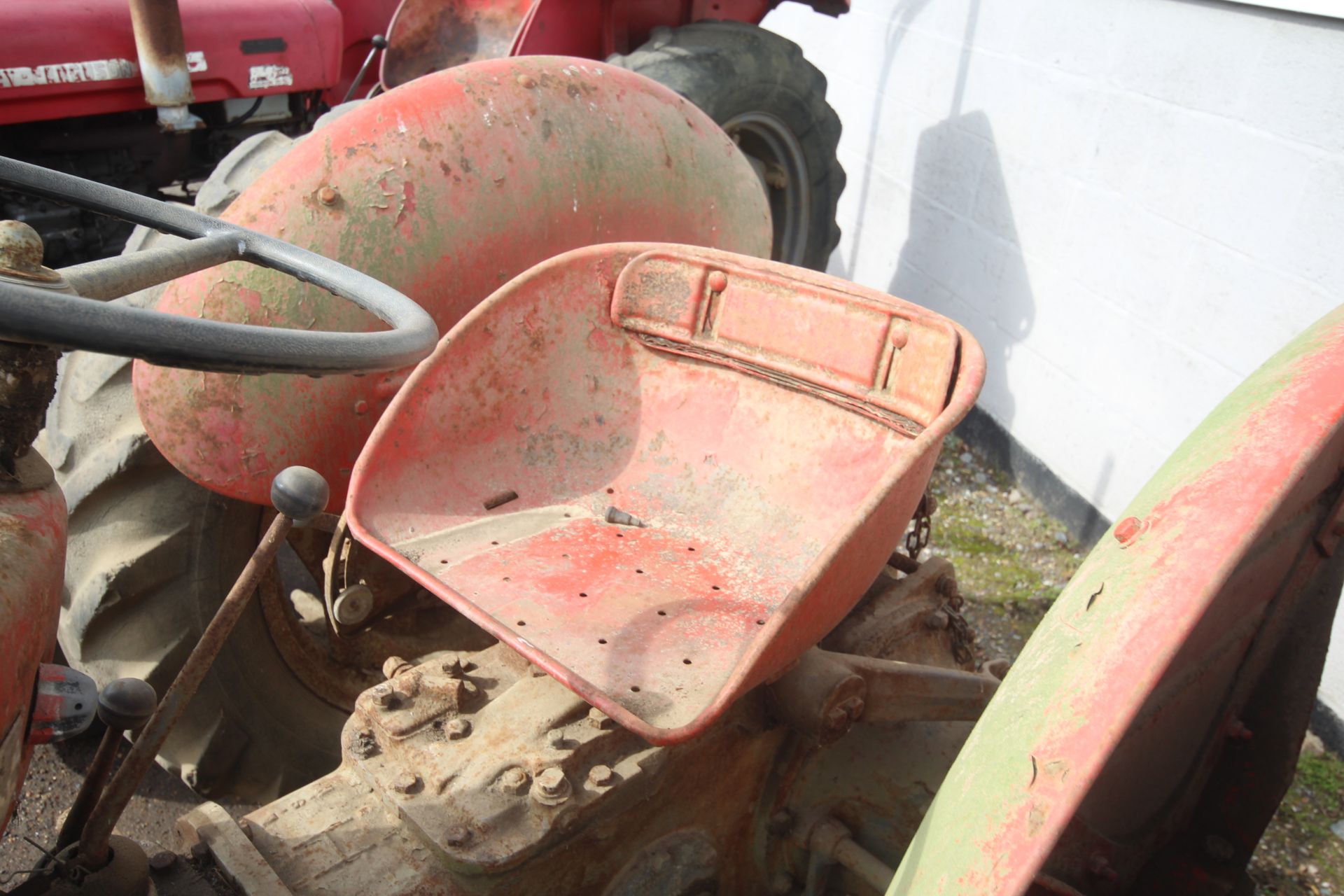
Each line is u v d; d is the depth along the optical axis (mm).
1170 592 935
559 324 1790
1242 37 2746
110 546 1840
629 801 1355
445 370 1641
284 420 1723
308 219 1684
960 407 1396
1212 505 984
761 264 1772
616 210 2008
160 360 730
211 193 2148
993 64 3725
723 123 3328
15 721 804
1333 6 2469
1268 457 1006
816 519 1692
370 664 2189
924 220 4207
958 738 1768
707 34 3342
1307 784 2463
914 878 965
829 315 1703
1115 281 3205
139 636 1874
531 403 1775
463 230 1799
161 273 947
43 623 841
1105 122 3209
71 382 1914
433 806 1271
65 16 2854
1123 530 1044
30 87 2816
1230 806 1647
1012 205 3646
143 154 3170
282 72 3385
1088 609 991
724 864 1631
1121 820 1482
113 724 994
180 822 1275
